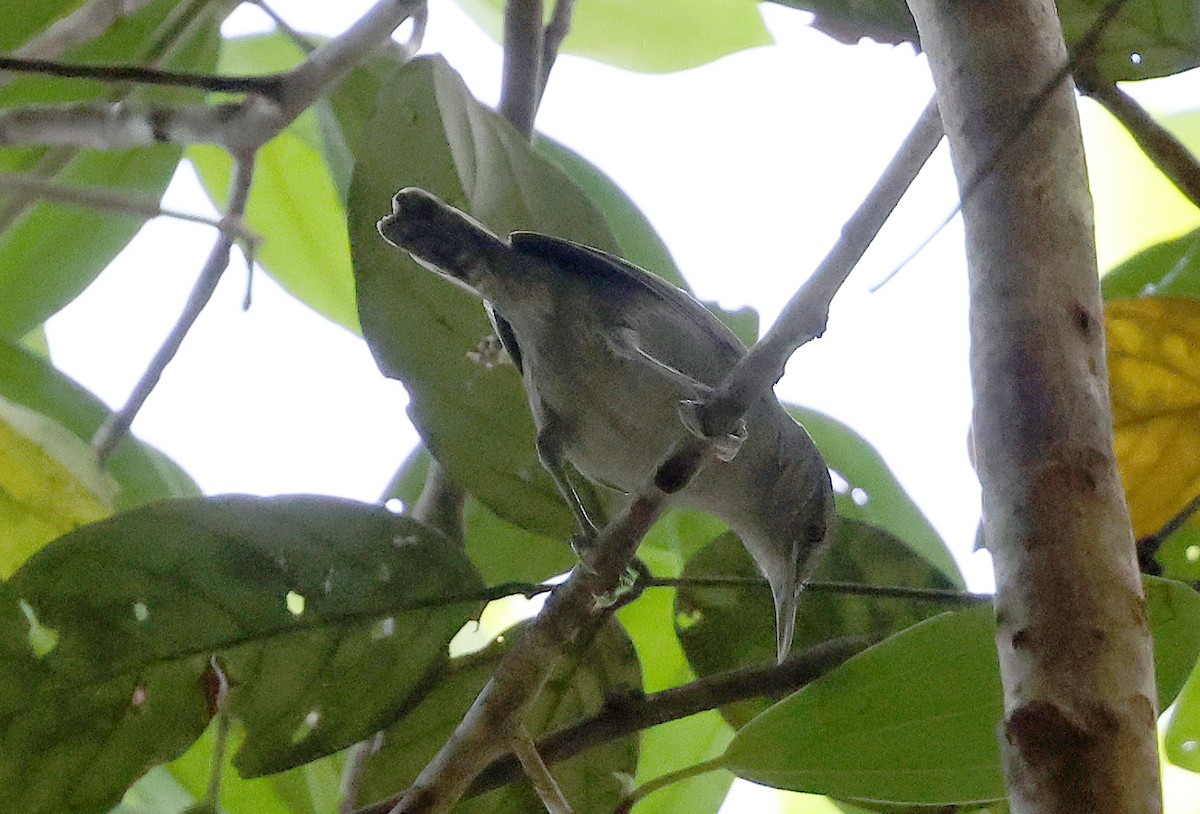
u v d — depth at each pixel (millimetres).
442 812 3619
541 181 5230
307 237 7383
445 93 5020
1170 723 5457
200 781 5746
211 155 7359
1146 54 4812
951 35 3264
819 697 4348
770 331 3527
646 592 6141
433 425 4980
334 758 5973
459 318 4988
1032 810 2496
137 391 5676
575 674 4852
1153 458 5230
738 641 5402
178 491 6270
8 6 6434
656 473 3684
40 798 4285
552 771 4910
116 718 4344
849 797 4355
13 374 5961
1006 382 2875
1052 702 2545
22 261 6699
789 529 5504
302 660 4496
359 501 4477
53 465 5039
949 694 4266
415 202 4793
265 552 4414
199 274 5699
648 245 6305
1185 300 5070
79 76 4484
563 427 5082
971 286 3057
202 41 6730
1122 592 2652
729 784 5914
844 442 6266
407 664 4562
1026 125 3039
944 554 5941
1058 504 2717
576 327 5047
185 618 4375
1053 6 3336
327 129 6820
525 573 5918
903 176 3318
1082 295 2961
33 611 4234
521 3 6117
